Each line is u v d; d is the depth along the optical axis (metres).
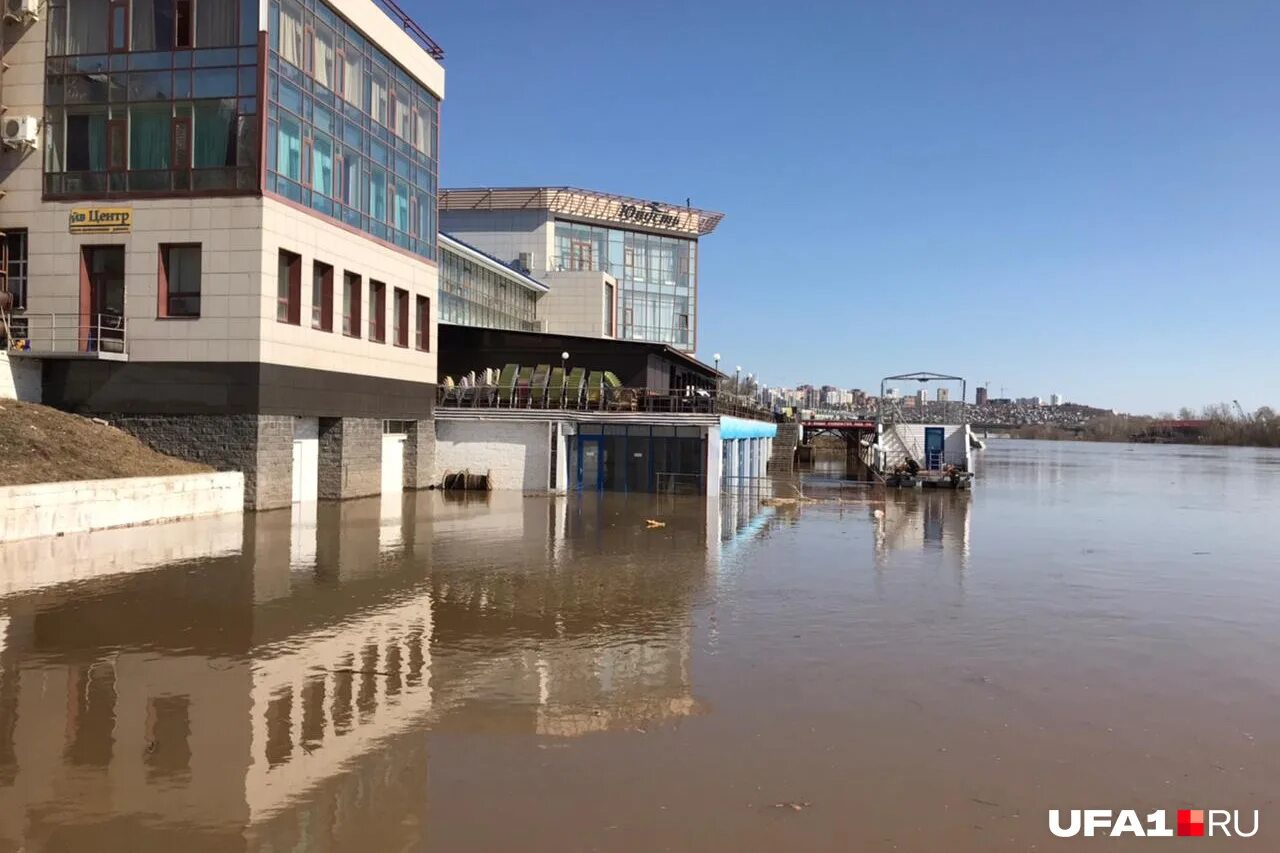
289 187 24.55
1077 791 7.24
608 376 35.41
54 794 6.84
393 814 6.58
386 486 30.92
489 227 65.19
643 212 68.25
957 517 28.45
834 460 69.31
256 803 6.71
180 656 10.46
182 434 23.48
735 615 13.19
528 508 26.95
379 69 29.78
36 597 13.19
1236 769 7.75
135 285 23.66
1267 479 58.22
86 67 24.00
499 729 8.35
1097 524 27.64
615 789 7.07
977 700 9.44
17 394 23.08
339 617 12.53
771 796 7.00
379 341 29.80
